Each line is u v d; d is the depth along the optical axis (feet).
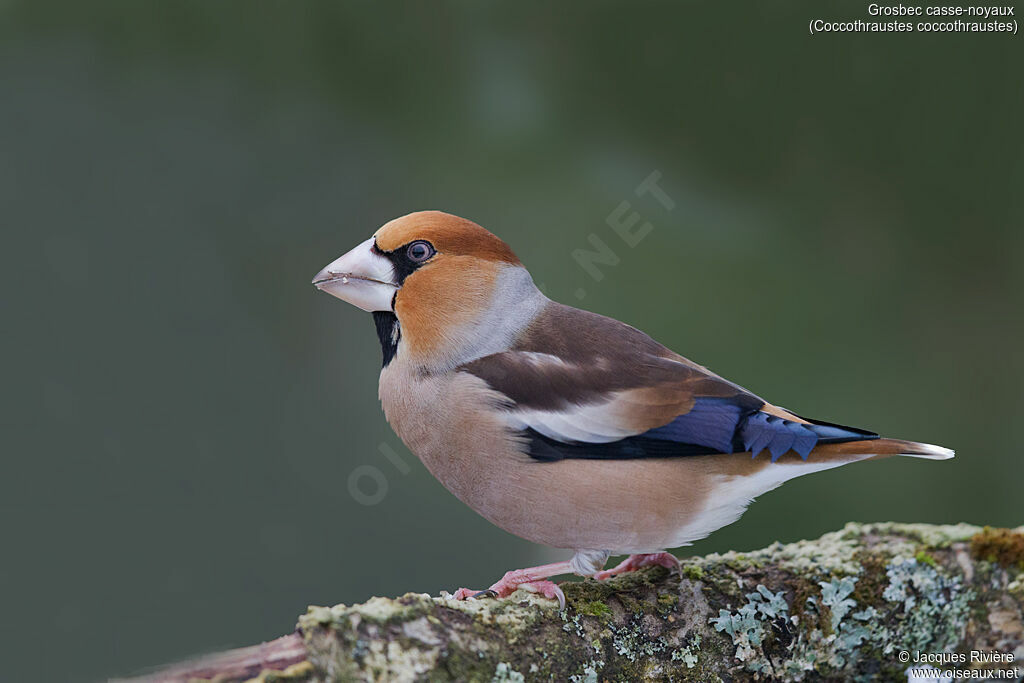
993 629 22.98
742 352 36.55
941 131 36.47
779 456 21.09
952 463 35.88
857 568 22.56
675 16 37.14
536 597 20.18
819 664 22.06
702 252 36.99
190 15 39.19
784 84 36.88
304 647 16.67
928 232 36.94
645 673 20.63
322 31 38.60
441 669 17.66
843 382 36.27
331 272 22.89
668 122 37.35
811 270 37.17
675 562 22.48
